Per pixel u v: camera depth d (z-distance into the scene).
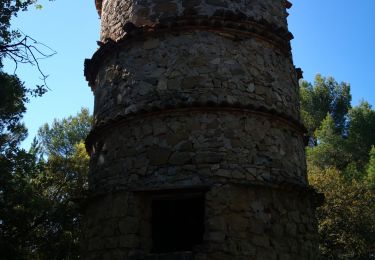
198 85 8.34
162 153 7.90
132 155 8.16
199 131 7.93
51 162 18.56
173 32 8.88
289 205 8.09
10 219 12.11
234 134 7.99
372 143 35.00
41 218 14.84
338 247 21.92
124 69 9.08
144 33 9.01
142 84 8.66
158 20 9.13
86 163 19.47
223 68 8.55
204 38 8.77
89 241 8.30
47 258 15.66
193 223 8.82
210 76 8.42
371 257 22.42
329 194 22.42
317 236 8.88
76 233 15.77
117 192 8.02
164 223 8.71
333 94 40.81
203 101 8.02
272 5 10.21
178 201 8.52
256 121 8.30
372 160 29.81
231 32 8.93
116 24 10.05
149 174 7.84
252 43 9.08
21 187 12.36
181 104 8.03
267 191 7.84
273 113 8.49
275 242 7.58
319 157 33.12
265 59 9.16
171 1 9.33
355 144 34.56
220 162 7.70
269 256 7.40
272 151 8.30
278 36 9.48
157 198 8.02
